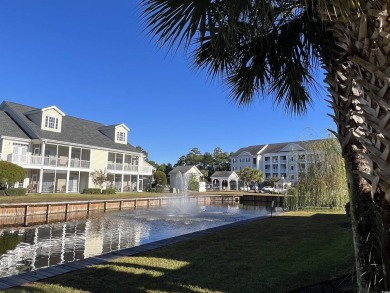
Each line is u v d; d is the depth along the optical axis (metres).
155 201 25.47
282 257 5.47
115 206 21.67
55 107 27.28
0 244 9.88
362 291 2.82
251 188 63.19
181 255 5.72
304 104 4.52
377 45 2.00
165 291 3.82
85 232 12.23
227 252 5.93
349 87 2.73
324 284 3.96
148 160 77.12
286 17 3.59
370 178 2.16
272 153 72.75
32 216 15.93
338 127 2.91
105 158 30.95
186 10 2.46
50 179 27.38
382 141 2.02
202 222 15.07
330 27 2.52
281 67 4.14
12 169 20.36
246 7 2.43
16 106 27.23
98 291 3.82
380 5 1.96
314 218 11.68
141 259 5.43
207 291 3.82
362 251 2.84
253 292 3.77
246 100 4.50
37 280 4.27
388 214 2.06
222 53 3.77
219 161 85.06
